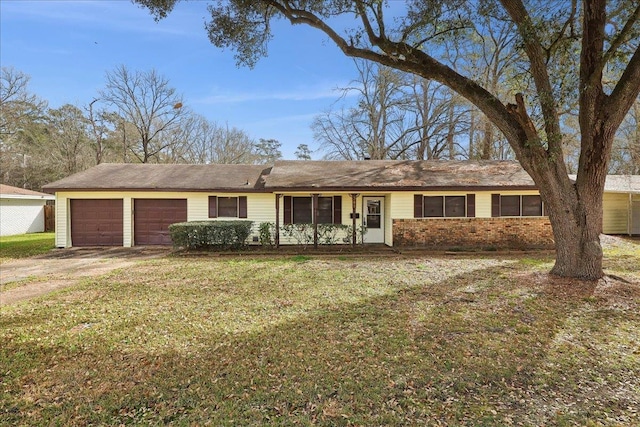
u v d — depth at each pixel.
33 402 2.84
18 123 25.73
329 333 4.27
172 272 8.12
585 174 6.65
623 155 17.77
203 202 13.25
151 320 4.79
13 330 4.42
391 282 6.97
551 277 6.92
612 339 4.04
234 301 5.70
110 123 28.81
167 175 14.11
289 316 4.94
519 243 12.23
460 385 3.04
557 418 2.56
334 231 12.83
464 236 12.23
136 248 12.54
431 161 15.00
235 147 36.00
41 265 9.33
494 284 6.67
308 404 2.77
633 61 5.97
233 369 3.36
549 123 6.53
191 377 3.21
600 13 6.26
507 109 6.67
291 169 13.59
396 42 7.39
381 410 2.68
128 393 2.96
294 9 7.84
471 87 7.02
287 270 8.27
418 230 12.20
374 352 3.71
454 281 6.99
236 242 11.71
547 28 7.15
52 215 20.45
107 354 3.72
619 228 15.62
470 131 22.67
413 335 4.18
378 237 13.57
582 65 6.51
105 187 12.48
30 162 27.97
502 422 2.52
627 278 6.93
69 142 30.27
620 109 6.17
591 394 2.91
